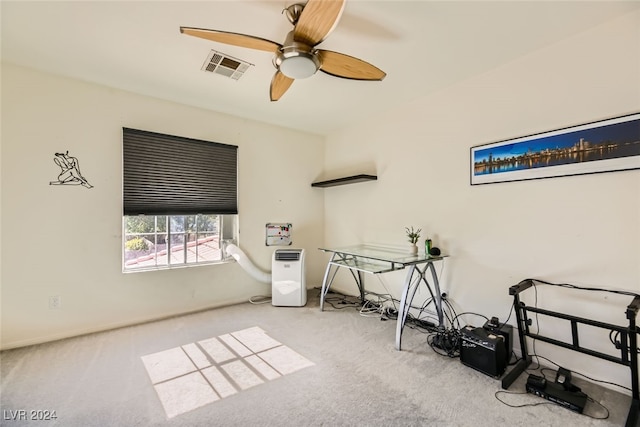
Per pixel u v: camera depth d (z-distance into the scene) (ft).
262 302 11.85
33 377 6.42
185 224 10.73
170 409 5.45
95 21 5.93
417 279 9.95
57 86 8.23
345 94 9.59
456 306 8.91
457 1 5.36
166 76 8.33
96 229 8.84
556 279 6.82
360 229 12.49
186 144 10.42
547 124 6.93
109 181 9.02
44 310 8.13
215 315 10.36
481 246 8.27
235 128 11.68
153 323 9.56
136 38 6.53
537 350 7.15
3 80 7.57
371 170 11.91
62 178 8.34
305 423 5.12
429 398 5.80
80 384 6.19
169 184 10.07
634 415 5.06
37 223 8.02
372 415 5.32
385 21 5.94
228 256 11.64
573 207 6.56
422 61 7.54
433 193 9.56
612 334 6.02
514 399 5.75
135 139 9.39
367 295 12.11
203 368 6.87
